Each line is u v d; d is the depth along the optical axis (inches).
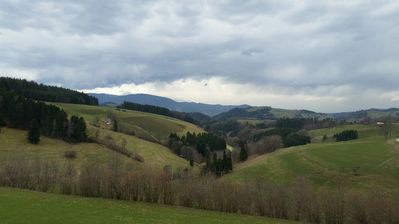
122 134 7849.4
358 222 3430.1
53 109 7091.5
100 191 3816.4
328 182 5433.1
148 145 7632.9
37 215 2295.8
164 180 3794.3
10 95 6752.0
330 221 3511.3
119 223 2288.4
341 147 6934.1
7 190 3548.2
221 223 2738.7
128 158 6427.2
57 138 6560.0
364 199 3486.7
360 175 5457.7
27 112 6599.4
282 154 7199.8
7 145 5841.5
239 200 3688.5
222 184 3855.8
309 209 3580.2
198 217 2933.1
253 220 3120.1
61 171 4424.2
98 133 7150.6
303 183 4050.2
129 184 3784.5
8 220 2097.7
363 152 6378.0
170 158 7283.5
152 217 2655.0
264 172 6299.2
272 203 3644.2
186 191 3767.2
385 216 3344.0
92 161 5757.9
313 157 6525.6
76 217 2348.7
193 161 7691.9
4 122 6422.2
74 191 3855.8
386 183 5088.6
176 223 2503.7
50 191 3927.2
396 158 5777.6
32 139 6102.4
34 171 4163.4
